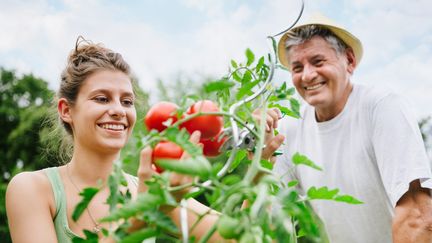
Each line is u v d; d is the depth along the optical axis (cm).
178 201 116
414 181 213
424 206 212
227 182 96
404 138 216
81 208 104
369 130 232
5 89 2230
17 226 168
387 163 218
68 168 183
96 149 174
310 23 238
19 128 1769
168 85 1230
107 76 173
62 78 184
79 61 178
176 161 87
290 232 88
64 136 217
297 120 268
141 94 251
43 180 177
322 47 237
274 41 136
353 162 237
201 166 89
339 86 239
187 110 128
